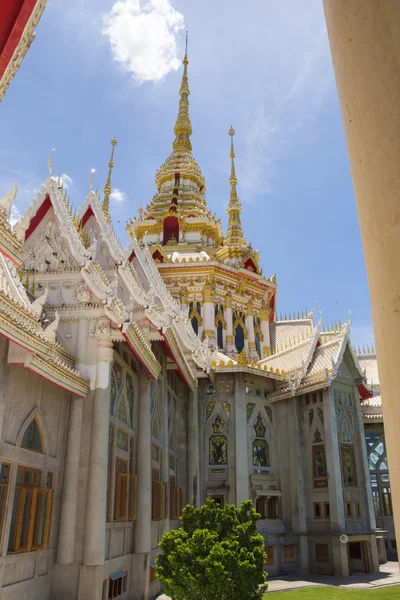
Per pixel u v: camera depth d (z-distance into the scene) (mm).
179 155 59750
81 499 15953
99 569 15117
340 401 31859
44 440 15258
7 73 8844
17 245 12070
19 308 13766
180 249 48906
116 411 18844
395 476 2588
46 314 18359
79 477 16234
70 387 15906
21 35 8258
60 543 15297
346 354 33125
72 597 14695
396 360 2586
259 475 30219
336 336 34312
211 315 42938
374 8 2879
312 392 31969
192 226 51938
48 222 20047
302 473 30766
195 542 13227
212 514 14633
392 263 2639
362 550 30094
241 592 12453
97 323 18078
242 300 46000
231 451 30234
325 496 29453
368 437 41844
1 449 12688
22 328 12547
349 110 3139
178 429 29125
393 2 2750
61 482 16062
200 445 30516
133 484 19719
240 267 45906
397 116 2666
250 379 32406
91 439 16578
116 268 22688
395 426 2594
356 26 3037
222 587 12148
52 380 14695
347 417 31812
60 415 16516
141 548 19531
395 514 2602
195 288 43969
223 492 29141
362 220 3006
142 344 19203
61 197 20219
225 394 31578
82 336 17953
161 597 20984
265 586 13383
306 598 21234
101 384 17297
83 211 23781
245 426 30703
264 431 31953
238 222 50125
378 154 2779
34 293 18844
